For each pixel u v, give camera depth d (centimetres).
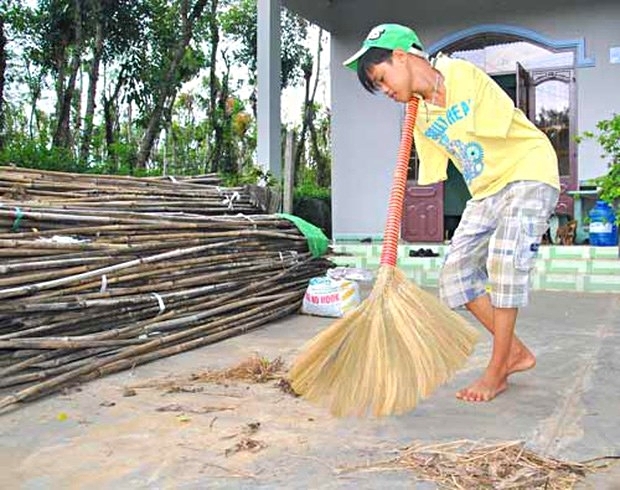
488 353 358
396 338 221
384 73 253
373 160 868
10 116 1414
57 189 390
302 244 521
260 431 241
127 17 988
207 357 361
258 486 194
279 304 473
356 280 530
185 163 1270
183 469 208
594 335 406
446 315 241
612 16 757
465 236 279
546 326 438
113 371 326
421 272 670
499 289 267
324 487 192
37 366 301
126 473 205
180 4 1096
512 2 798
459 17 823
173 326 376
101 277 343
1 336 293
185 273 397
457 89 253
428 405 268
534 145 266
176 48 1029
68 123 984
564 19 776
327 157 1897
